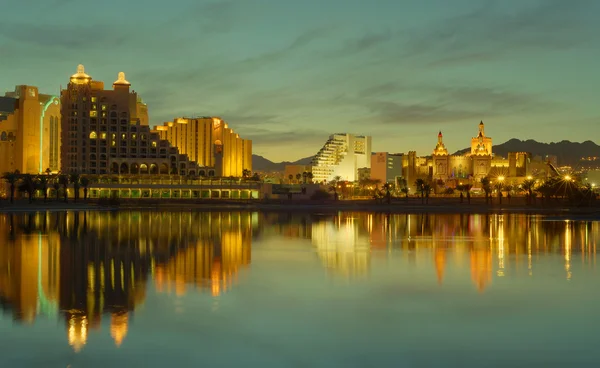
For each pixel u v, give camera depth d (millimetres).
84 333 29375
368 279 45625
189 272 48656
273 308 34969
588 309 35000
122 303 36062
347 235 88750
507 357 26234
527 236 86125
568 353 26750
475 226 110438
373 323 31672
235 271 49531
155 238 79688
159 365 24953
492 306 35812
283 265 53656
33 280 44000
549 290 40938
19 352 26406
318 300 37375
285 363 25328
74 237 79875
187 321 31797
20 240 75000
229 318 32594
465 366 25141
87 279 44625
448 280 45188
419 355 26469
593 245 71938
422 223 121250
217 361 25516
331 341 28453
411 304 36250
